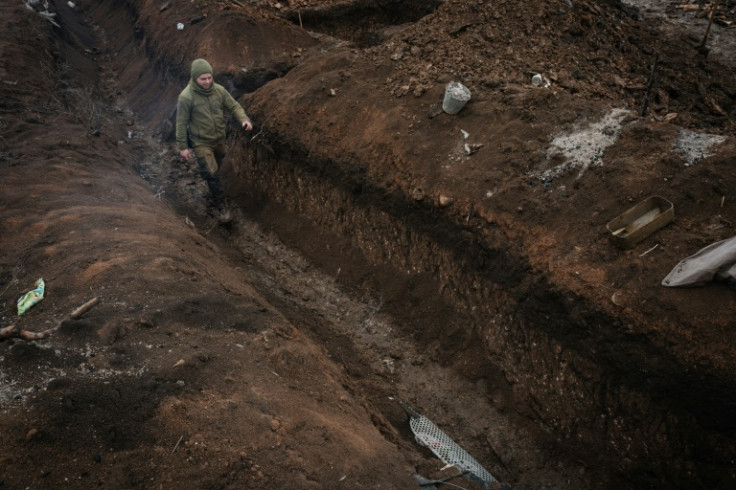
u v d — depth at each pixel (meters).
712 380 3.51
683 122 6.61
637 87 7.00
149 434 3.04
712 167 4.38
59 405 3.09
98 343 3.64
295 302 6.00
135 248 4.86
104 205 5.69
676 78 7.55
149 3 10.95
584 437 4.18
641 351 3.80
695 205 4.24
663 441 3.79
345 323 5.73
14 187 5.72
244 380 3.60
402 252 5.70
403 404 4.75
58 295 4.24
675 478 3.75
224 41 8.66
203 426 3.13
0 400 3.11
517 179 4.94
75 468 2.84
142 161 8.11
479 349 4.93
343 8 10.61
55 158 6.40
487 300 4.87
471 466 4.12
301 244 6.64
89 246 4.83
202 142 6.53
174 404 3.20
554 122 5.34
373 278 5.89
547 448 4.34
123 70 11.01
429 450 4.21
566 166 4.91
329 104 6.66
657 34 8.79
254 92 7.82
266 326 4.30
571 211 4.56
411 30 7.61
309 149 6.56
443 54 6.92
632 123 5.05
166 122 8.51
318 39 9.37
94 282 4.32
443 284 5.31
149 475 2.87
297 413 3.47
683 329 3.66
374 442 3.64
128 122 9.16
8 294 4.36
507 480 4.23
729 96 7.64
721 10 10.77
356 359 5.28
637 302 3.86
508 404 4.65
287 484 2.92
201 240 6.05
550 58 7.08
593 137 5.06
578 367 4.19
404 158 5.68
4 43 8.59
